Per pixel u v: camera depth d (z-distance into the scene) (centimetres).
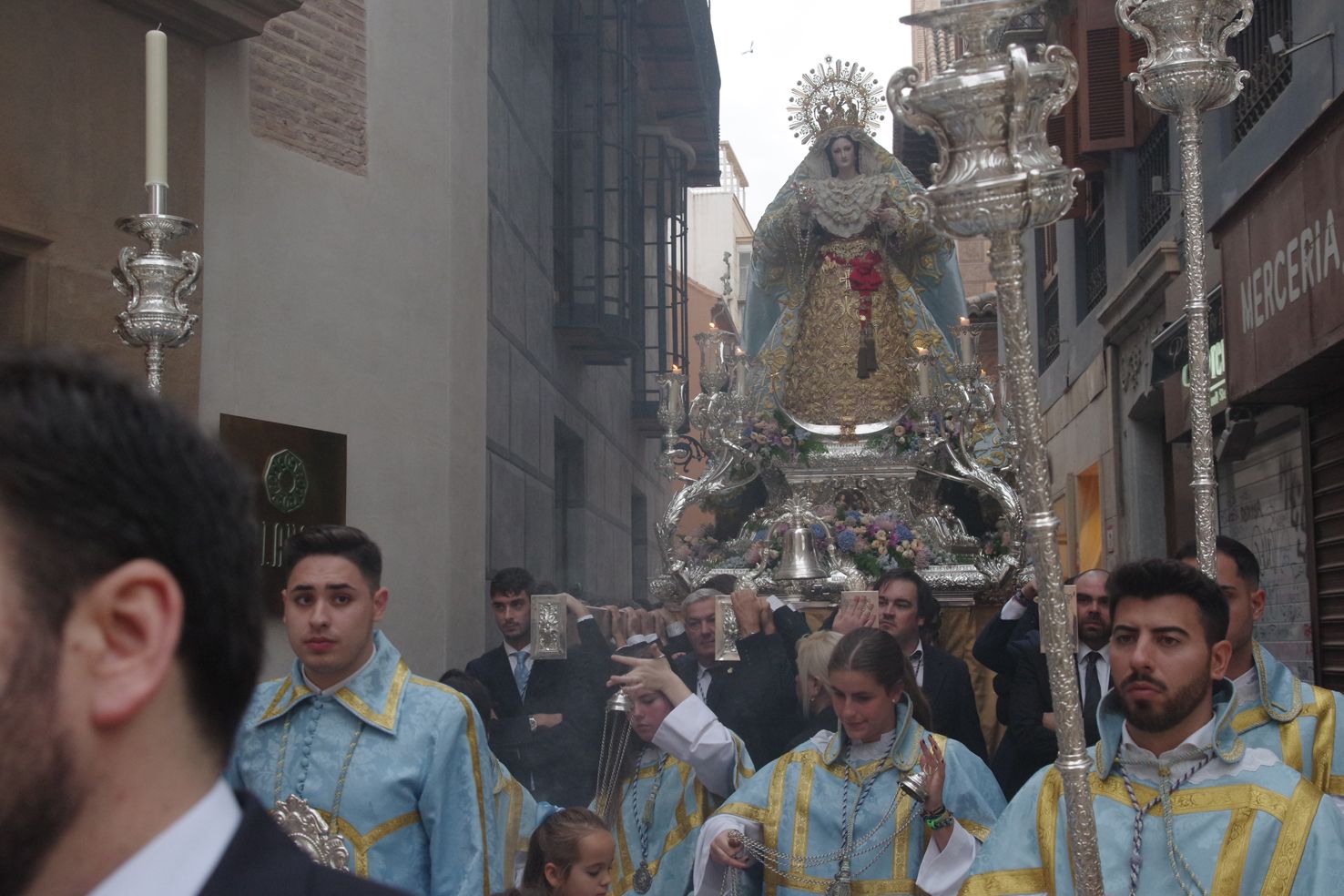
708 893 412
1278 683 337
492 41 1055
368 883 103
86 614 94
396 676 367
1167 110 388
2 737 92
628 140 1452
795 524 870
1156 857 273
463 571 882
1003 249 239
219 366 716
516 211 1144
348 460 788
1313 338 718
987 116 235
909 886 394
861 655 402
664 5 1689
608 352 1438
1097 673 553
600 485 1598
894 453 1048
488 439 1018
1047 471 242
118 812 97
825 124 1109
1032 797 293
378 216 825
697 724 452
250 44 746
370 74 827
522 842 429
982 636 611
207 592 100
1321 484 840
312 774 353
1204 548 368
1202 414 379
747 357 1045
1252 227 821
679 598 988
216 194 720
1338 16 778
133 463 96
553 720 585
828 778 412
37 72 625
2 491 92
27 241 619
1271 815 267
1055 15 1531
